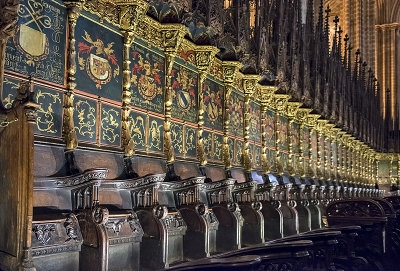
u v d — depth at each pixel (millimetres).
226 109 11273
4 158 4828
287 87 14008
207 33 9781
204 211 8008
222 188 9406
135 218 6539
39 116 6043
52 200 5828
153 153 8484
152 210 6879
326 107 17828
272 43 12961
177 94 9430
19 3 5555
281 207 11703
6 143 4824
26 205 4551
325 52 18484
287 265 5156
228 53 11172
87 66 7016
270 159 14023
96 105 7129
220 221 9266
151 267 6836
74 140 6383
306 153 17406
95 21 7227
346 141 24094
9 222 4691
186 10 8430
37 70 6059
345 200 10461
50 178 5820
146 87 8422
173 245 7820
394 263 11031
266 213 10961
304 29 15484
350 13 35531
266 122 13883
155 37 8727
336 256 8414
